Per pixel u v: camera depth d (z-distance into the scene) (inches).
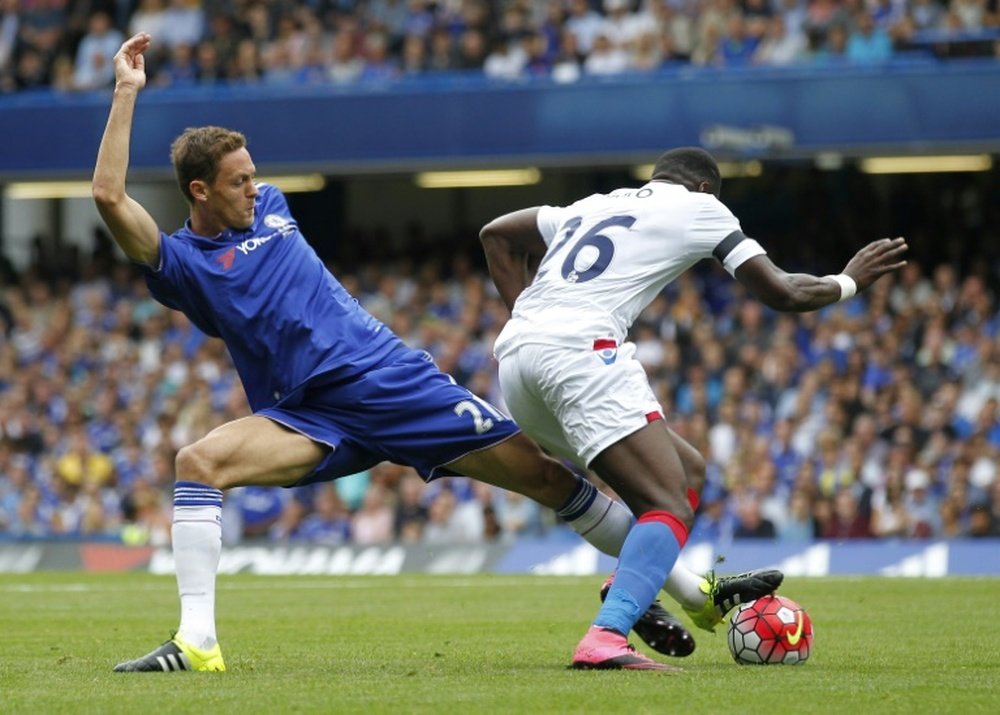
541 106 2551.7
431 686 628.4
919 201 2699.3
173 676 677.9
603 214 736.3
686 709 553.6
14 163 2768.2
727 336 2400.3
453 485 2190.0
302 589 1491.1
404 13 2770.7
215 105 2687.0
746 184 2787.9
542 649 847.7
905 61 2415.1
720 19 2551.7
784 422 2153.1
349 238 2970.0
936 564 1734.7
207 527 708.0
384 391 748.6
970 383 2233.0
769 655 738.8
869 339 2304.4
